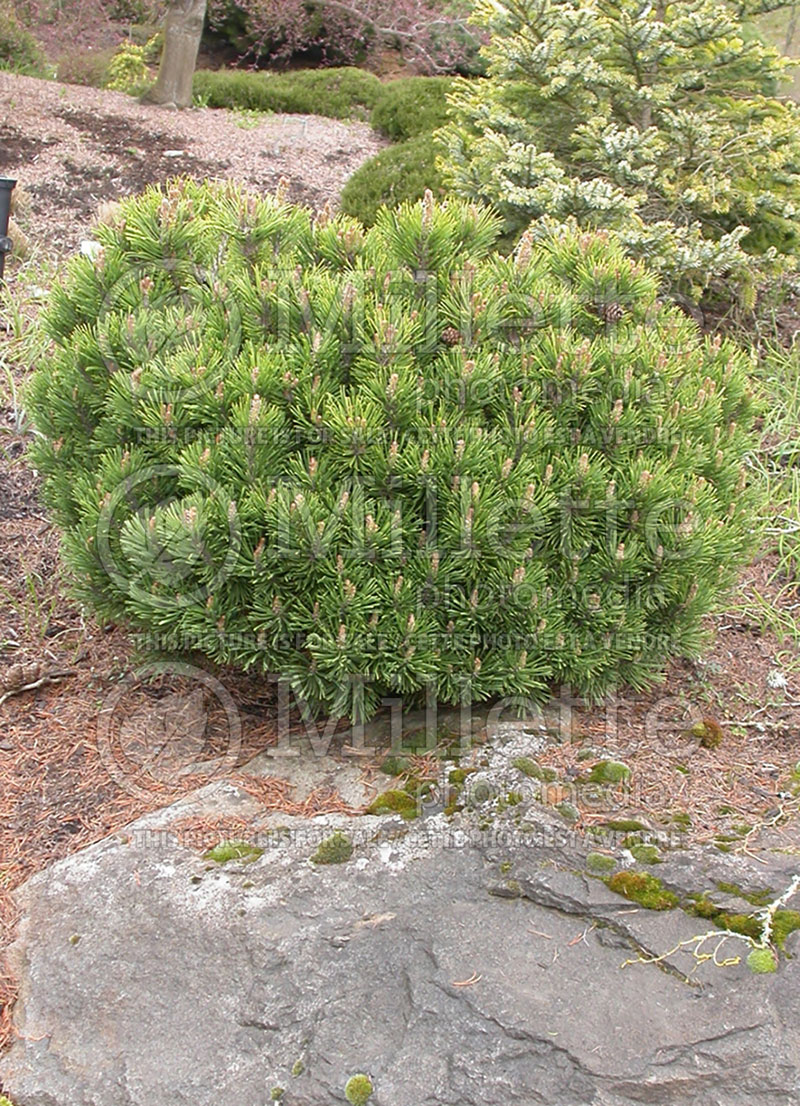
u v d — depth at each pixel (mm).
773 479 4504
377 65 15430
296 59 15961
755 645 3674
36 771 3029
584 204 4891
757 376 5156
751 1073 2049
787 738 3109
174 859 2629
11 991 2391
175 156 8727
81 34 13172
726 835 2572
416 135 9945
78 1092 2148
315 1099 2080
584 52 5355
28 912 2553
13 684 3312
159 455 2828
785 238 5703
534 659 2828
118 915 2484
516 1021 2150
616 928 2334
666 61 5250
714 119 5328
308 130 10172
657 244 4887
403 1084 2080
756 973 2213
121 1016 2275
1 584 3770
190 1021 2246
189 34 10234
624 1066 2066
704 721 3092
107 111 9633
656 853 2490
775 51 5133
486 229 3117
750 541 3291
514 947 2311
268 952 2344
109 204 6754
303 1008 2232
